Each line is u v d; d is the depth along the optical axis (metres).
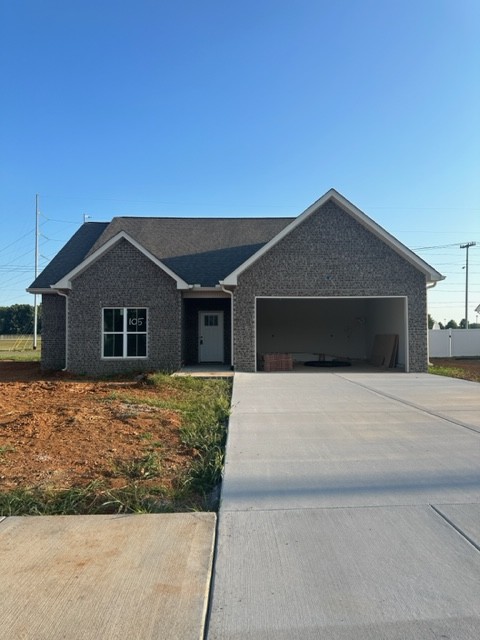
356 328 23.20
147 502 4.59
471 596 2.94
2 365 21.36
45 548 3.62
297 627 2.68
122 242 16.64
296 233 16.84
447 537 3.71
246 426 7.67
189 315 19.56
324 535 3.77
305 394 11.20
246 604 2.89
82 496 4.62
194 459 6.05
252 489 4.77
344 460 5.71
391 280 16.86
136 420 8.05
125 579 3.18
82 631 2.66
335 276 16.80
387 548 3.55
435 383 13.34
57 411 8.81
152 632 2.65
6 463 5.68
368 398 10.52
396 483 4.90
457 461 5.61
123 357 16.55
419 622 2.71
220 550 3.55
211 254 18.97
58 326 18.44
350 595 2.96
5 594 3.01
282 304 23.28
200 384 13.31
